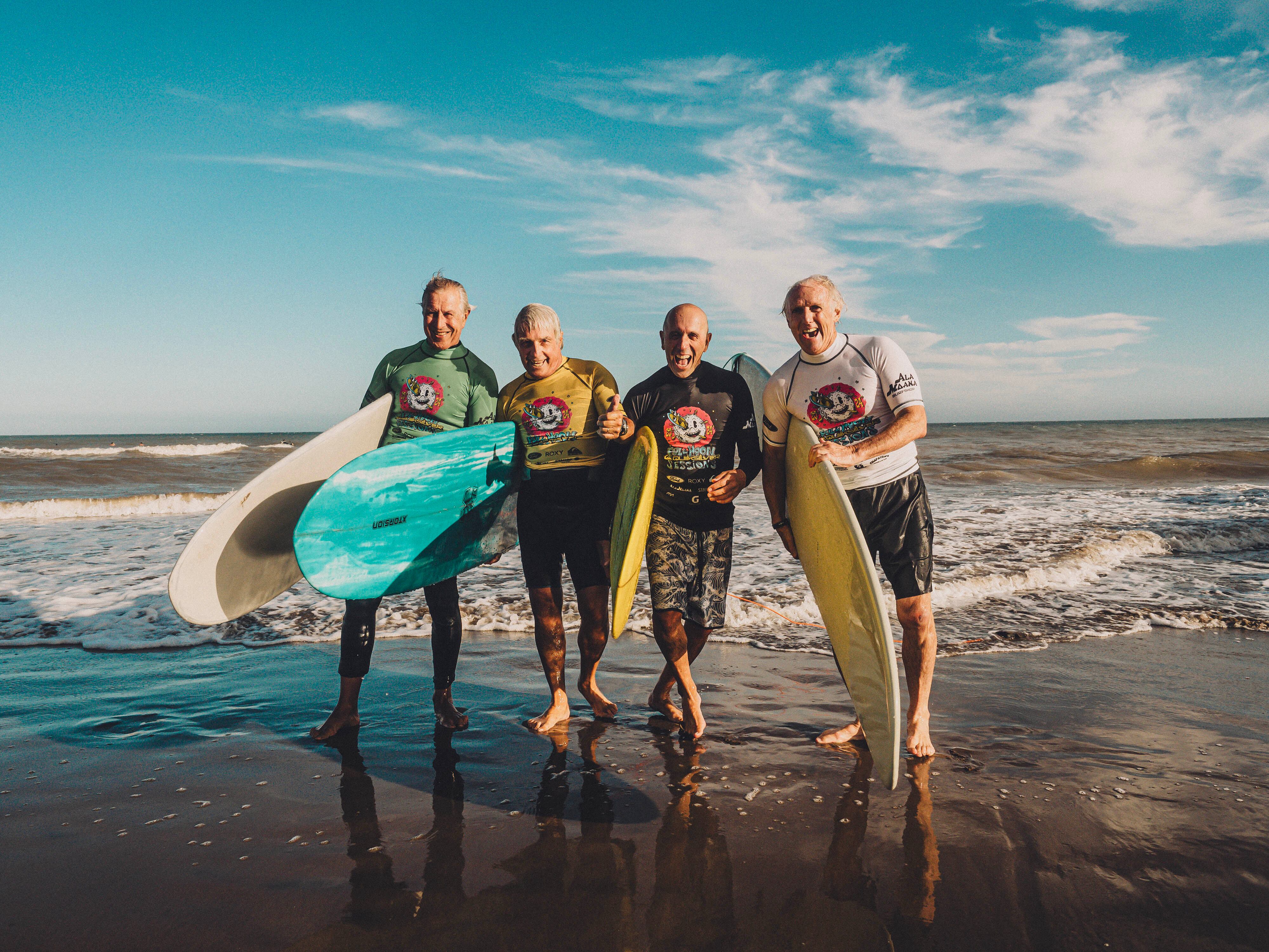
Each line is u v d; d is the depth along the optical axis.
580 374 2.73
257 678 3.39
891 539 2.53
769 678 3.43
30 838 1.92
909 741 2.50
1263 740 2.63
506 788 2.26
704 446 2.66
